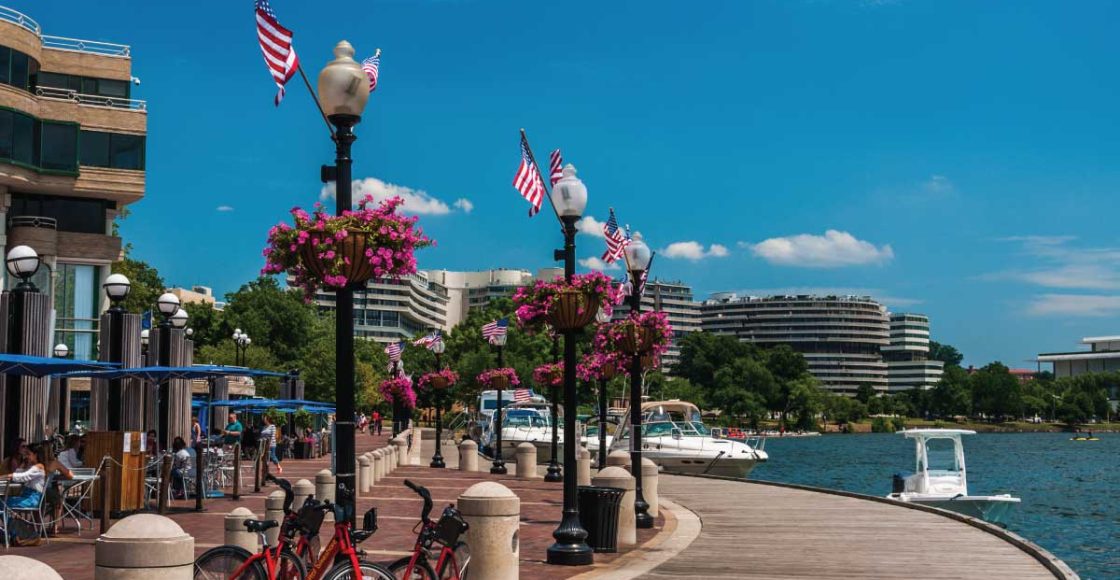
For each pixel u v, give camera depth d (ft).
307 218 37.73
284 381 172.35
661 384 569.64
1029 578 46.98
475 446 129.18
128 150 170.19
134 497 64.85
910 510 78.74
